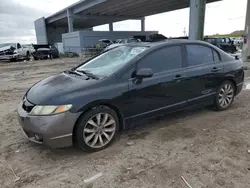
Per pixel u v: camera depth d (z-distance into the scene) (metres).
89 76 3.41
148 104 3.52
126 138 3.51
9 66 16.05
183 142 3.32
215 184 2.39
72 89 2.99
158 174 2.58
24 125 2.93
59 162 2.89
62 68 14.00
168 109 3.79
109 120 3.21
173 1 25.11
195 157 2.91
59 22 42.69
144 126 3.94
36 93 3.13
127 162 2.85
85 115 2.97
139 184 2.42
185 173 2.59
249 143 3.23
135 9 30.69
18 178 2.57
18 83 8.80
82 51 28.09
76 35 30.25
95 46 27.73
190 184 2.40
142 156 2.97
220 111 4.61
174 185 2.39
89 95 2.97
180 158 2.90
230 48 19.62
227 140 3.34
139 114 3.48
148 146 3.23
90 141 3.07
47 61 20.20
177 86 3.78
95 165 2.80
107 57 3.98
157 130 3.77
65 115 2.81
